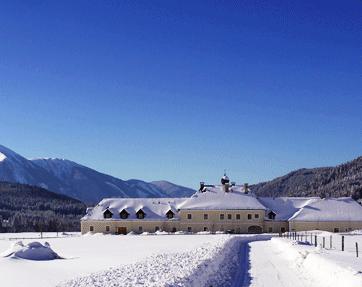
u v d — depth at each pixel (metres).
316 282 29.75
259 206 133.62
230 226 132.88
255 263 43.19
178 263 32.16
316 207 134.62
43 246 52.53
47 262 46.66
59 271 37.34
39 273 35.75
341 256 38.66
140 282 23.14
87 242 89.25
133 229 134.75
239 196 137.38
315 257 37.03
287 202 141.50
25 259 49.19
